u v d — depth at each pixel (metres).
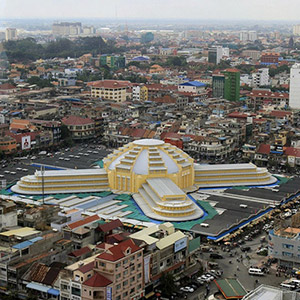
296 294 199.62
